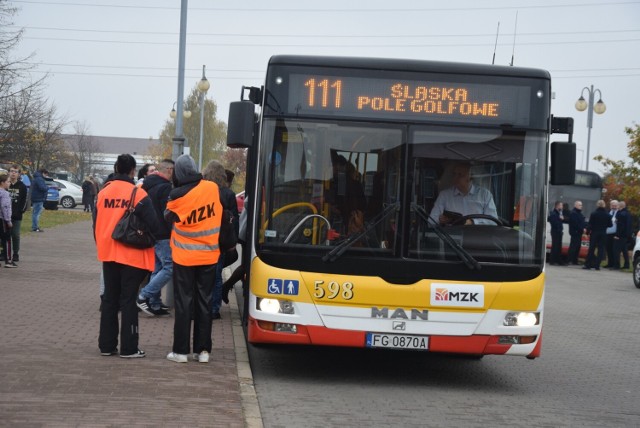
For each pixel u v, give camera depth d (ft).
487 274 29.55
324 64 30.22
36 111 127.85
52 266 63.87
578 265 106.93
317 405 27.50
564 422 26.68
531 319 29.78
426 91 30.19
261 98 31.45
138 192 31.04
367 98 30.14
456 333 29.40
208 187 31.01
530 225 29.94
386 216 29.66
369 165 29.94
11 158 128.47
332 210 29.73
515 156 30.14
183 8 71.46
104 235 31.07
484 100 30.27
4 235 60.64
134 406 24.34
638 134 126.82
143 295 41.47
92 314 41.42
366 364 35.65
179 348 31.27
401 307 29.32
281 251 29.55
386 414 26.63
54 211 158.10
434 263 29.48
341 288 29.25
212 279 31.53
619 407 29.32
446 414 27.02
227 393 26.78
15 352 31.14
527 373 35.24
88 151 324.39
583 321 52.54
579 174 125.49
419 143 29.99
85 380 27.20
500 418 26.81
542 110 30.32
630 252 133.69
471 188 29.96
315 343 29.35
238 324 41.75
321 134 30.04
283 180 29.91
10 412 22.97
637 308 60.80
